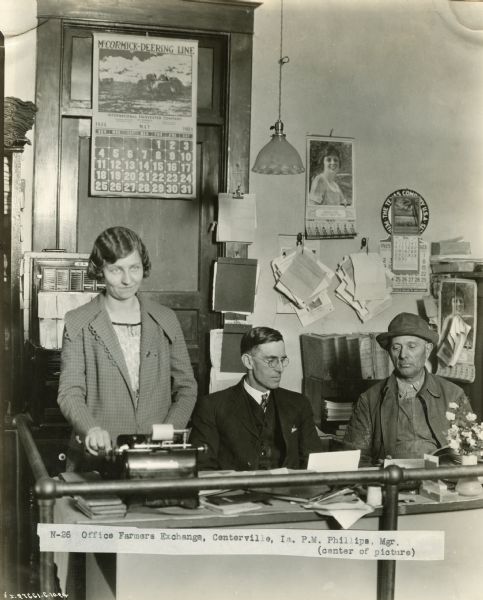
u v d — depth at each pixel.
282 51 4.39
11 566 3.29
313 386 4.35
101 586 2.45
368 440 3.44
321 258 4.52
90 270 2.79
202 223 4.38
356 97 4.55
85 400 2.79
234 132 4.31
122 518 2.25
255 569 2.34
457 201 4.75
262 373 3.14
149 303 2.90
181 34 4.25
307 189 4.46
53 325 3.69
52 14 3.99
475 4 4.66
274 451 3.20
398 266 4.64
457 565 2.55
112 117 4.16
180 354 2.92
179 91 4.24
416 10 4.64
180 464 2.32
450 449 2.69
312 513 2.37
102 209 4.24
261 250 4.41
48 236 4.03
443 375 4.62
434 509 2.51
